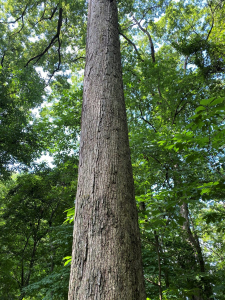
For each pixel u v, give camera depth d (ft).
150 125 32.19
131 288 3.69
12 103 32.09
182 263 22.06
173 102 30.50
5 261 27.25
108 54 8.02
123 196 4.82
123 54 34.40
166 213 9.46
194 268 21.83
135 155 20.86
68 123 29.01
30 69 36.42
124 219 4.48
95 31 8.98
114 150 5.52
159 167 18.89
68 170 28.89
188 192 10.27
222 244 36.83
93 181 4.99
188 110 32.32
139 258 4.26
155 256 16.43
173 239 21.90
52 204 30.94
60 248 25.30
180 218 9.31
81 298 3.68
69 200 29.12
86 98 6.98
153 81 30.04
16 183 34.58
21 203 30.30
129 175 5.38
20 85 33.45
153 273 16.85
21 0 43.09
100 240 4.14
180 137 8.95
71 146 30.53
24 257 29.01
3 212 31.76
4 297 25.66
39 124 29.60
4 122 30.22
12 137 28.86
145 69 31.53
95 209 4.56
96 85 7.04
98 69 7.51
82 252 4.17
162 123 30.35
